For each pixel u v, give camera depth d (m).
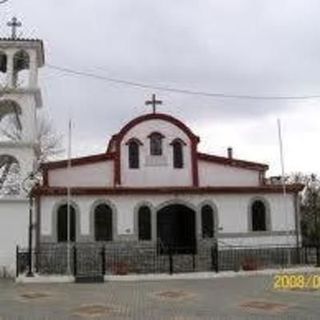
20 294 20.91
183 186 35.34
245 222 35.00
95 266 29.52
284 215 35.31
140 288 22.12
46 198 33.28
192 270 27.41
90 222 33.53
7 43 30.97
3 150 30.83
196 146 36.44
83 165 35.31
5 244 27.47
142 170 35.88
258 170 36.59
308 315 16.08
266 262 31.19
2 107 32.62
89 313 16.72
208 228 34.81
